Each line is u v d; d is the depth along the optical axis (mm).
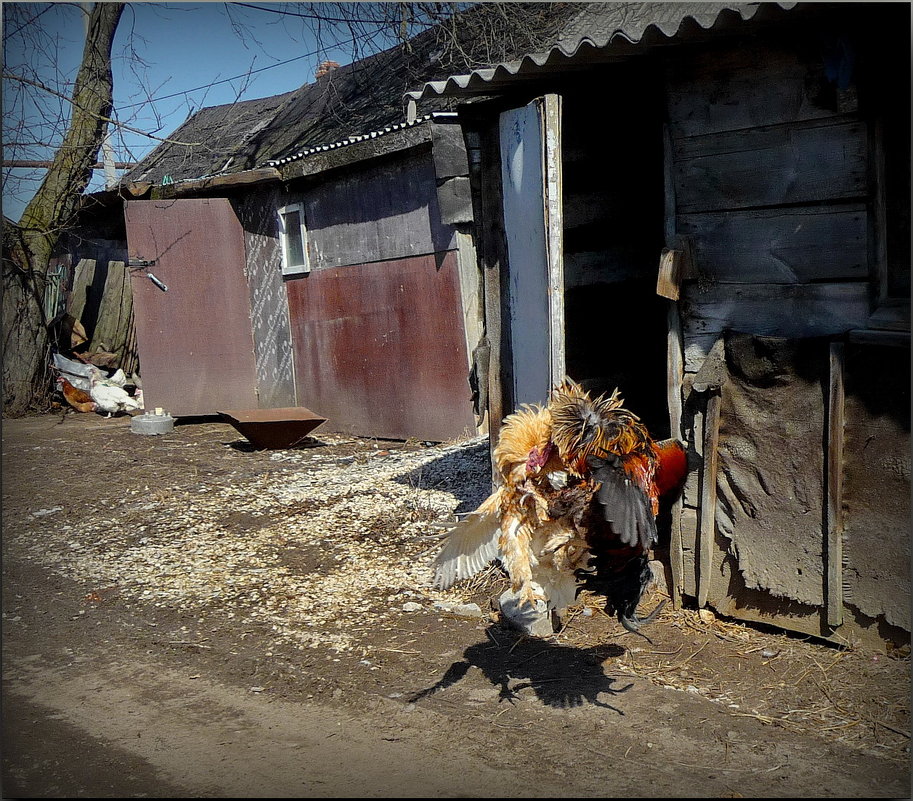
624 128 6508
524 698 4391
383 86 14188
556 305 5367
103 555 6910
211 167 15711
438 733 4066
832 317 4641
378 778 3680
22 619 5672
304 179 12094
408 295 10836
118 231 16359
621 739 3967
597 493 3686
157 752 3965
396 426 11344
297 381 13008
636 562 3906
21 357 14328
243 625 5465
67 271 18125
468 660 4855
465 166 7926
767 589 4848
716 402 5016
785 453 4742
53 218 14141
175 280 13031
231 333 13453
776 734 3971
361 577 6215
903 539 4344
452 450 9805
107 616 5695
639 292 6785
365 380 11719
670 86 5160
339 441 11539
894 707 4094
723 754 3820
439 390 10617
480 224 6582
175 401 13117
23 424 13266
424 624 5375
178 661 4992
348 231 11625
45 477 9398
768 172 4789
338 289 11953
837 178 4512
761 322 4926
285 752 3936
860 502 4488
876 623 4508
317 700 4461
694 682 4496
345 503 8008
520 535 3846
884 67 4285
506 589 5711
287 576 6301
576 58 5121
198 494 8578
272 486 8781
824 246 4617
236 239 13445
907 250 4391
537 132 5457
